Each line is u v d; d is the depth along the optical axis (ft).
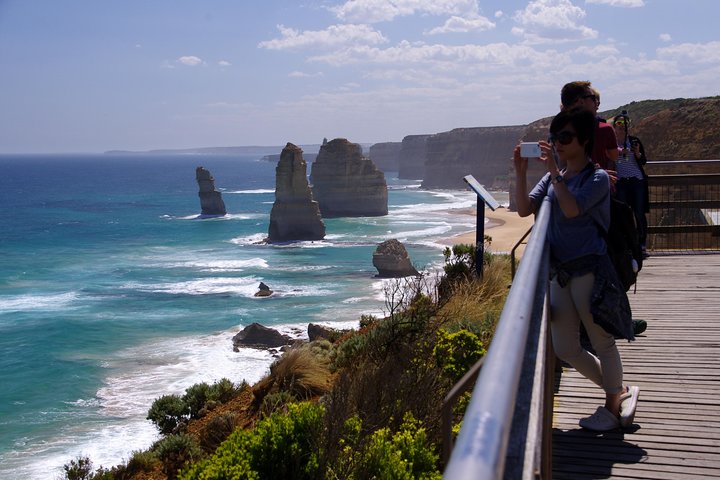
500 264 39.58
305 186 391.45
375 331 34.42
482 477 3.41
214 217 515.91
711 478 13.29
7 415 114.11
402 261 241.14
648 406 17.22
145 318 186.80
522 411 6.75
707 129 241.96
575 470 13.96
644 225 31.68
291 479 20.06
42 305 209.87
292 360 36.19
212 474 19.77
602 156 18.67
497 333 5.95
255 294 214.90
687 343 22.41
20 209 582.76
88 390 126.82
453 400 6.02
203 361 142.82
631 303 28.66
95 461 93.86
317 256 313.73
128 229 435.94
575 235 14.60
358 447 19.93
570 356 15.42
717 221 56.85
